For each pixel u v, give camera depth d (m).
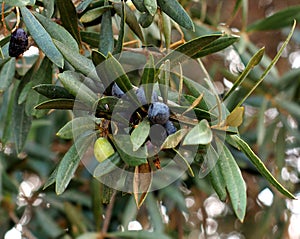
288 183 1.48
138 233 1.17
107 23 0.80
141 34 0.82
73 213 1.26
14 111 0.92
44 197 1.33
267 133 1.39
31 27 0.73
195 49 0.72
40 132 1.40
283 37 1.57
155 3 0.74
